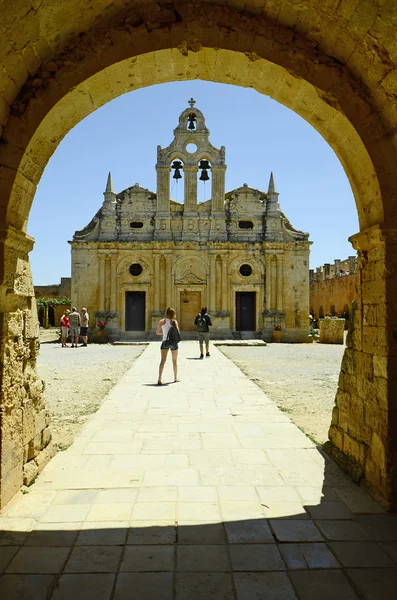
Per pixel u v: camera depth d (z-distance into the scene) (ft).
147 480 20.61
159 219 117.19
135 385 44.32
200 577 13.55
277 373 56.75
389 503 17.76
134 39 19.62
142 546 15.16
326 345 106.42
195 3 19.83
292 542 15.49
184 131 118.62
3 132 18.38
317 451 24.62
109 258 116.16
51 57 19.22
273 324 116.57
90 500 18.56
